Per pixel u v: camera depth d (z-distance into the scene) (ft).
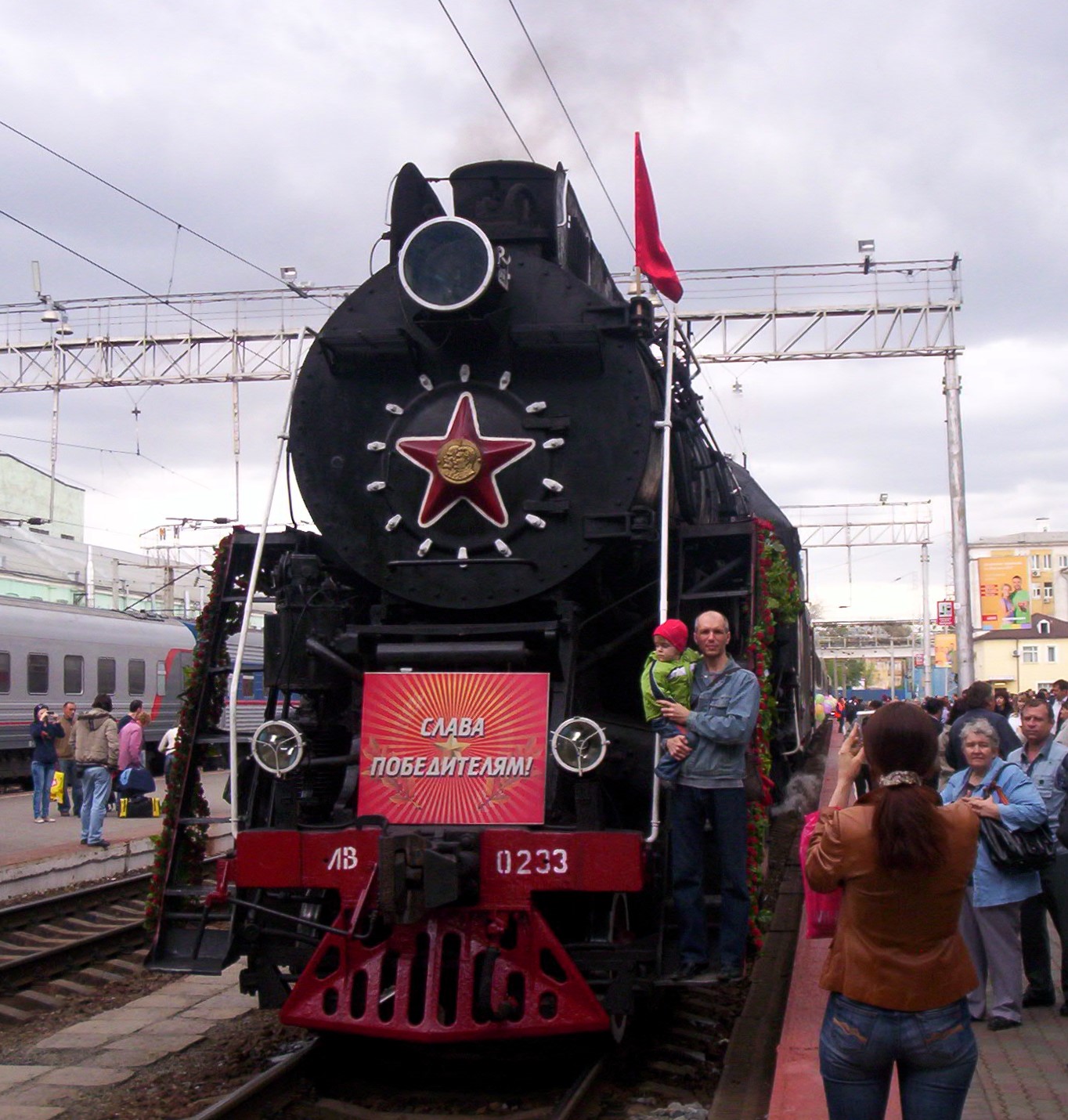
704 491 27.89
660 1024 23.44
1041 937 22.84
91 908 36.68
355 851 19.80
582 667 22.33
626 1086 20.17
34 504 143.64
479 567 22.17
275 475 23.12
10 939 32.40
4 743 76.95
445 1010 21.62
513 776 20.76
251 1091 18.57
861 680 347.15
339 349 23.12
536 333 22.09
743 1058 21.85
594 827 20.02
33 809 63.67
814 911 13.12
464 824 20.70
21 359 74.33
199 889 22.43
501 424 22.36
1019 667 229.04
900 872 11.69
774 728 35.94
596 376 22.31
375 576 22.68
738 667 20.54
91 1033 24.11
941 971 11.84
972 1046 11.99
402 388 23.17
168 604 121.29
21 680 78.64
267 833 20.29
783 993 26.30
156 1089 20.44
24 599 81.10
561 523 22.02
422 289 21.75
